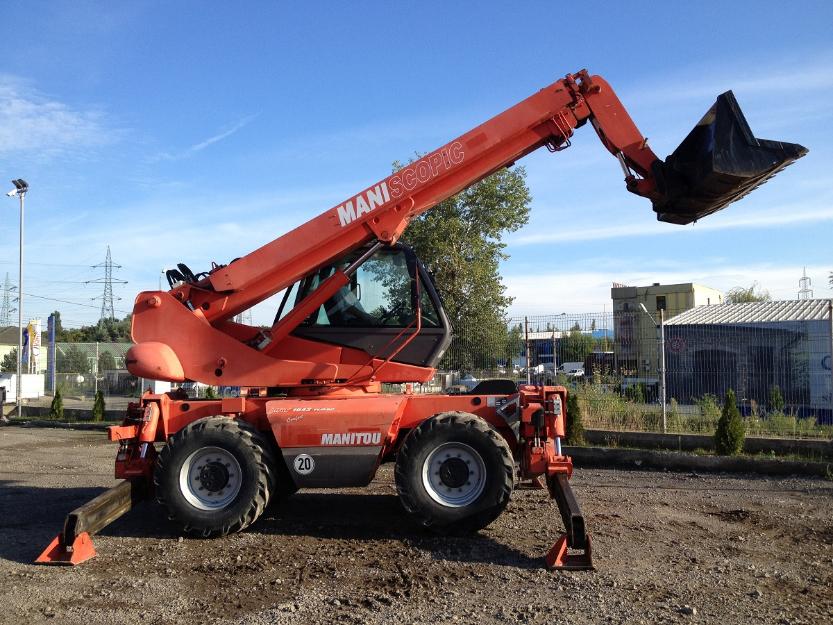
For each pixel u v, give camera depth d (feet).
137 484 22.66
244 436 21.62
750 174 21.21
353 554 19.66
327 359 23.76
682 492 28.71
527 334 44.34
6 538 21.62
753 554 19.61
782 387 44.24
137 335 23.57
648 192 23.97
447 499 21.13
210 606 15.62
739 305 66.85
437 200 24.29
